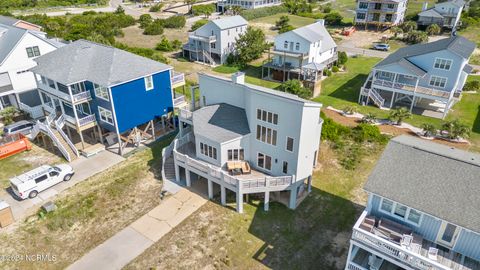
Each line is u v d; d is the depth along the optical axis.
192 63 62.31
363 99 44.28
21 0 113.81
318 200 26.41
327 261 21.23
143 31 86.44
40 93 37.19
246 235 23.22
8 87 39.09
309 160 24.78
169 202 26.44
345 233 23.33
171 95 36.22
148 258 21.62
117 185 28.62
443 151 18.92
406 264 16.50
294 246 22.33
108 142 35.03
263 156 26.00
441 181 17.02
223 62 61.84
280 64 52.75
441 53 39.62
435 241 17.56
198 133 26.44
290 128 23.08
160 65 34.66
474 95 46.28
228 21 62.03
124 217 25.12
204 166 25.48
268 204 25.42
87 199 27.00
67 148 33.09
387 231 17.91
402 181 17.66
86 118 32.72
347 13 108.62
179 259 21.52
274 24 93.19
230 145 25.59
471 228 15.34
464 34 76.75
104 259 21.62
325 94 47.66
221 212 25.30
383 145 33.97
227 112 28.06
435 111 41.69
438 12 80.38
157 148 34.38
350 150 33.22
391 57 45.25
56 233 23.84
